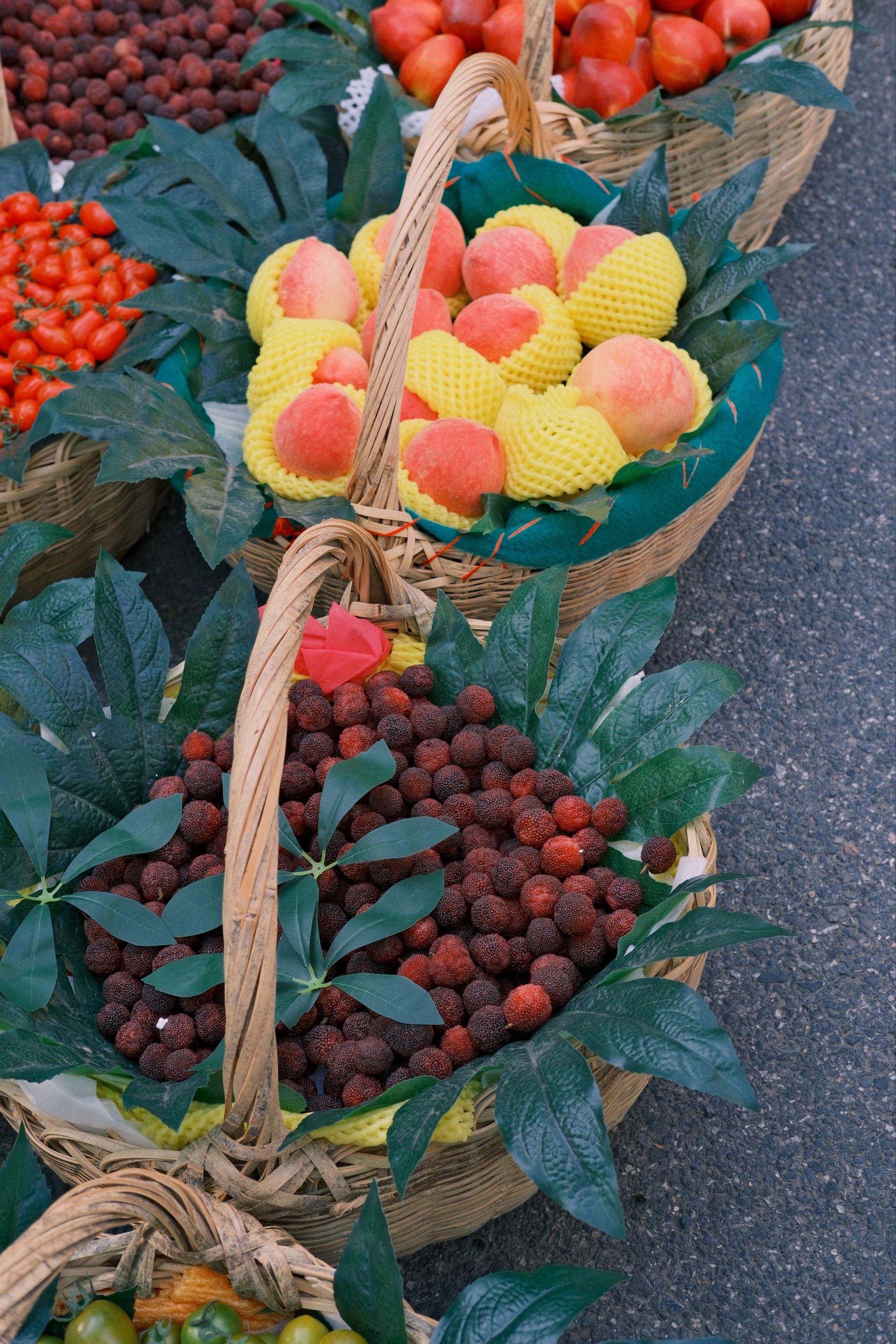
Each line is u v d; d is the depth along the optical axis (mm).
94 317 1938
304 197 1954
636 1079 1571
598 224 1883
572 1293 1417
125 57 2141
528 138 1877
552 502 1727
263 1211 1496
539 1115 1440
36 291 1961
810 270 2180
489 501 1727
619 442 1745
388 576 1648
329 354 1800
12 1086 1522
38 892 1581
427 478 1736
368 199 1946
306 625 1628
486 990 1535
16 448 1832
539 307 1827
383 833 1552
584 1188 1421
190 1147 1494
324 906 1583
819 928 1801
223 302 1902
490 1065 1487
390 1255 1420
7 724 1609
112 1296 1479
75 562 1942
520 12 1969
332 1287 1460
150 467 1719
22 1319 1418
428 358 1782
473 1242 1684
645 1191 1697
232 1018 1448
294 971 1542
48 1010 1541
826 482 2041
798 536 2006
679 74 1972
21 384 1914
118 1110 1512
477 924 1557
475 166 1908
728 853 1841
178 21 2158
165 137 1950
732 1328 1646
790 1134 1714
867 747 1887
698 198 1852
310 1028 1559
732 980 1778
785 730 1898
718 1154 1709
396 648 1676
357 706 1636
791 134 2023
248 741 1466
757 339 1788
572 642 1636
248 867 1449
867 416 2080
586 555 1733
